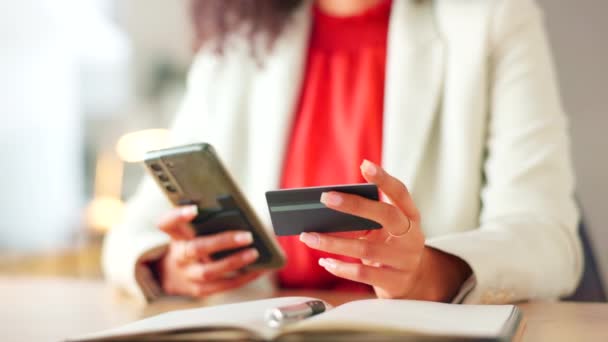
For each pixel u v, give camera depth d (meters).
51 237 4.03
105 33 4.22
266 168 1.36
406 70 1.29
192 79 1.54
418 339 0.54
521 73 1.23
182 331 0.58
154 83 4.14
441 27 1.32
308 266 1.31
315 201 0.74
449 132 1.25
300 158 1.36
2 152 4.09
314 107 1.39
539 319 0.81
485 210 1.14
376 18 1.42
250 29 1.43
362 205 0.71
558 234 1.02
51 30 4.16
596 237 2.02
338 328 0.55
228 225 1.01
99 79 4.23
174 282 1.15
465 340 0.53
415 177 1.24
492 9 1.28
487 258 0.86
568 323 0.78
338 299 1.04
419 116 1.26
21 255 2.63
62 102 4.18
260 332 0.56
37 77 4.16
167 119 4.08
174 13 4.07
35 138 4.15
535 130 1.17
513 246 0.92
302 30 1.43
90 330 0.88
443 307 0.70
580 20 2.04
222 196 0.96
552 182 1.12
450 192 1.23
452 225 1.22
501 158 1.17
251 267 1.07
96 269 2.45
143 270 1.15
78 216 3.84
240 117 1.44
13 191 4.09
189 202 1.00
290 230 0.78
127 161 3.41
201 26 1.51
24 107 4.14
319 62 1.42
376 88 1.36
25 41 4.12
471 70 1.25
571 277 1.04
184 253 1.05
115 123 4.17
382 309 0.65
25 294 1.40
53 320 0.99
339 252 0.76
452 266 0.87
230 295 1.21
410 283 0.79
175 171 0.95
